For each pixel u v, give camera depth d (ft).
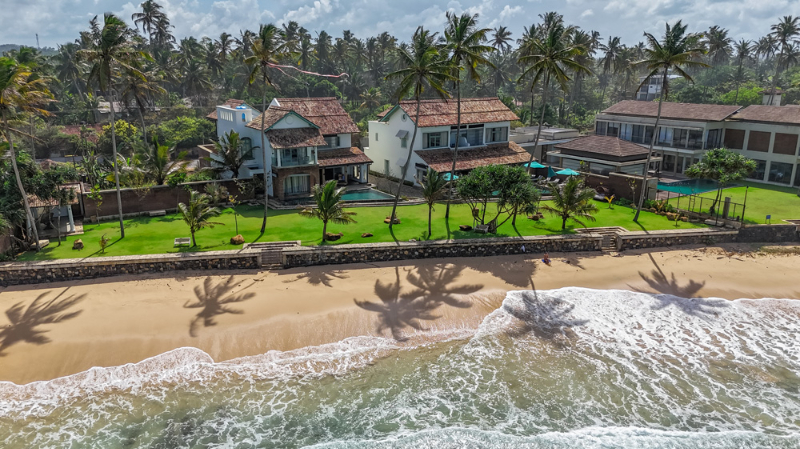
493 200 153.17
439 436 62.49
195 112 291.38
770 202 155.74
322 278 101.91
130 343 78.95
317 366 76.13
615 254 118.52
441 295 96.53
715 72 501.97
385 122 190.60
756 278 106.52
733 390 72.02
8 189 106.63
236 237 113.91
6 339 78.48
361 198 160.25
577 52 137.69
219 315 86.89
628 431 63.77
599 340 83.92
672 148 193.67
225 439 61.72
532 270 108.47
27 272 97.35
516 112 287.07
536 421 65.46
